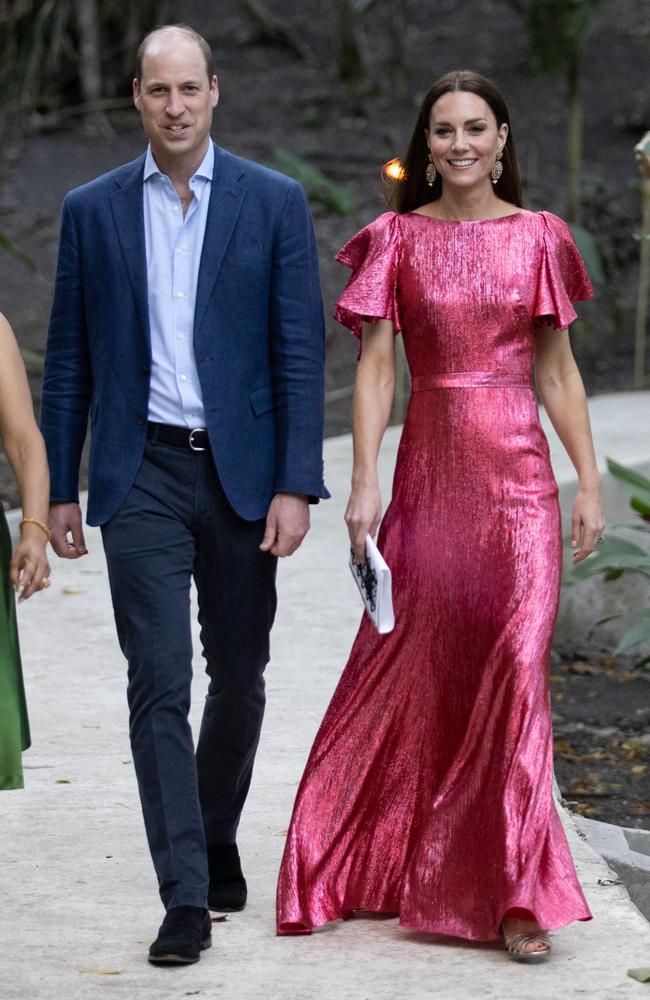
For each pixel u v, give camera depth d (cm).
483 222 604
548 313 599
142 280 595
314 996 539
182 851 569
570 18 2039
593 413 1675
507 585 589
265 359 611
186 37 587
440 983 548
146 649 577
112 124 2745
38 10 1784
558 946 579
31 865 672
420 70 3225
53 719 878
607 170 2700
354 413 609
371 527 598
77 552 620
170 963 563
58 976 558
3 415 568
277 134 2766
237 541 603
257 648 613
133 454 596
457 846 575
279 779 773
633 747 1025
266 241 603
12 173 2442
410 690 603
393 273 608
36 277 2125
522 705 570
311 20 3544
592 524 612
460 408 600
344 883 607
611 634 1295
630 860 734
